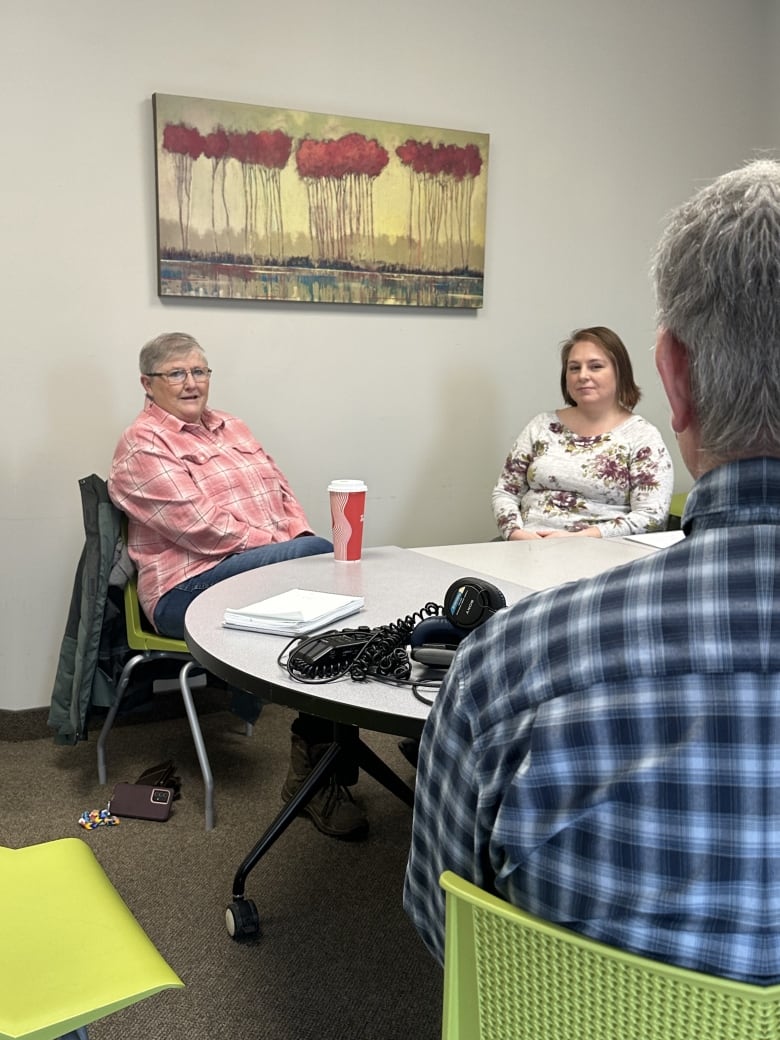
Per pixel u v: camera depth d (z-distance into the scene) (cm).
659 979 61
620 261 360
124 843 224
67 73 266
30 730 287
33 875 122
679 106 361
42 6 261
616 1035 65
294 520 281
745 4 367
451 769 71
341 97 303
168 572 252
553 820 61
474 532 350
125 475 252
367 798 251
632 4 346
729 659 56
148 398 270
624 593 60
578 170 346
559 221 346
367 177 304
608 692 59
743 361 59
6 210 265
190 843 225
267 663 131
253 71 289
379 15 304
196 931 190
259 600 164
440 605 155
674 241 65
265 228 292
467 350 337
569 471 295
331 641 131
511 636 66
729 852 56
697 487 62
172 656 249
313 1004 168
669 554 60
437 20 313
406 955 183
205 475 262
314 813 233
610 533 275
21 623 283
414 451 333
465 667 69
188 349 264
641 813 58
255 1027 162
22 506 278
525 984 69
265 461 284
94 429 285
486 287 337
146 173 280
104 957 106
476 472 346
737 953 58
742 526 59
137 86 274
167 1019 164
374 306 317
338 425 319
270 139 288
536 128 336
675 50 357
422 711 113
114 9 268
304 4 292
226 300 295
